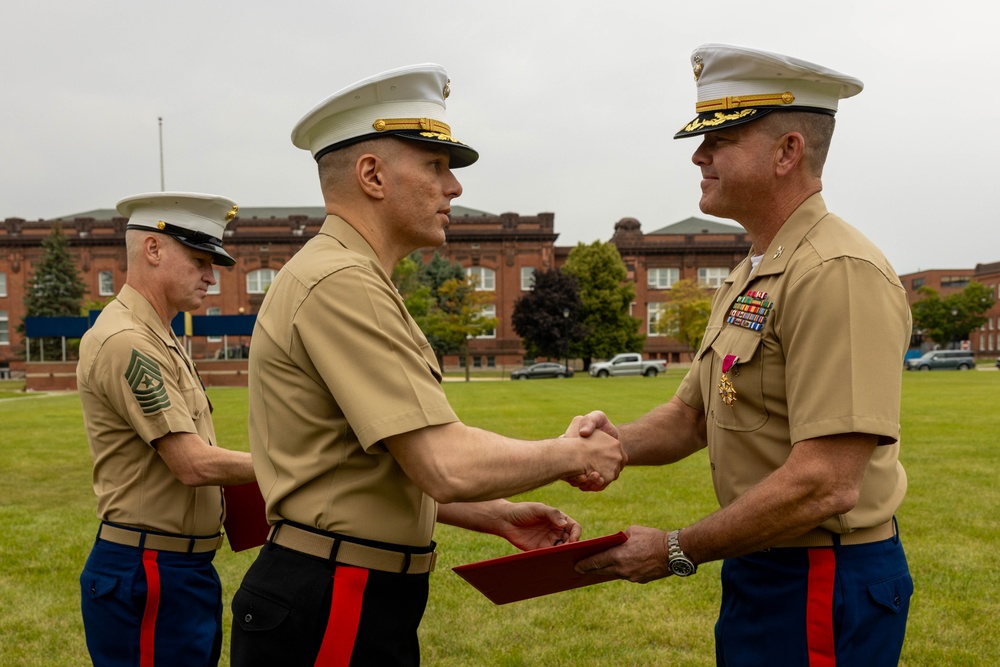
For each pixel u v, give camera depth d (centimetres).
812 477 178
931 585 478
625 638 414
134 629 268
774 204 209
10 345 5466
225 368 3944
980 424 1345
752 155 204
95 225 5284
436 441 171
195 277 303
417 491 191
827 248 190
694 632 419
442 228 201
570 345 5162
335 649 179
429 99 194
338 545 181
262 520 299
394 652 186
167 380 270
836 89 207
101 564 271
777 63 198
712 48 206
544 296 5028
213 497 288
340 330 174
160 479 275
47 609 461
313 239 197
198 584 279
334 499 182
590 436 200
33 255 5444
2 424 1596
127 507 273
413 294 4372
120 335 270
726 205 213
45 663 389
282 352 182
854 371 177
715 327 224
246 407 2023
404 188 192
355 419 171
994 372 4006
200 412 294
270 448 188
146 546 271
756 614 206
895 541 205
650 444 254
